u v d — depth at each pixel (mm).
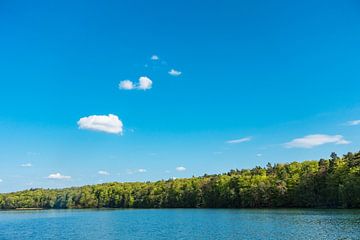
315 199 165750
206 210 187375
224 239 74000
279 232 79875
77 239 84438
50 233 98688
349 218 104938
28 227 119125
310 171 177625
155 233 89750
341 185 148625
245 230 86500
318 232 76688
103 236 88250
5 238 89562
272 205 184375
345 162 163000
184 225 106812
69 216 181000
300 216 117938
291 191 177000
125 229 102875
